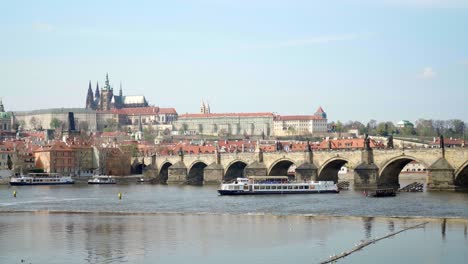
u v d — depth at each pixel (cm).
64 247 17438
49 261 15775
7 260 15912
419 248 17038
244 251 16775
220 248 17175
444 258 15975
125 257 16162
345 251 16725
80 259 15962
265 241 18100
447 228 19962
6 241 18375
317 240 18188
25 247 17462
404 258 15988
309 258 15962
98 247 17400
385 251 16725
